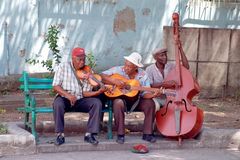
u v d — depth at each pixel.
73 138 7.49
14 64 11.18
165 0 12.11
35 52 11.29
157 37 12.15
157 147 7.37
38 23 11.27
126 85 7.28
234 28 12.48
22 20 11.16
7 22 11.05
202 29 11.40
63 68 7.19
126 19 11.91
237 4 12.48
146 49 12.09
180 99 7.44
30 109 7.26
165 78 7.57
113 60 11.90
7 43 11.09
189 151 7.34
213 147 7.56
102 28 11.76
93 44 11.73
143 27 12.03
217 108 10.67
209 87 11.56
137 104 7.39
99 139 7.46
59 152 7.03
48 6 11.32
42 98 10.28
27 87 7.38
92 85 7.21
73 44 11.58
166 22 12.16
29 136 6.90
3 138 6.79
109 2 11.74
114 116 7.29
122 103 7.20
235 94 11.69
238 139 7.61
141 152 7.09
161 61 7.75
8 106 9.95
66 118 9.01
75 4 11.50
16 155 6.84
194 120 7.33
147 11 12.02
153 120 7.41
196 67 11.45
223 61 11.57
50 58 11.37
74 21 11.54
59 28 11.45
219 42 11.51
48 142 7.18
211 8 12.35
